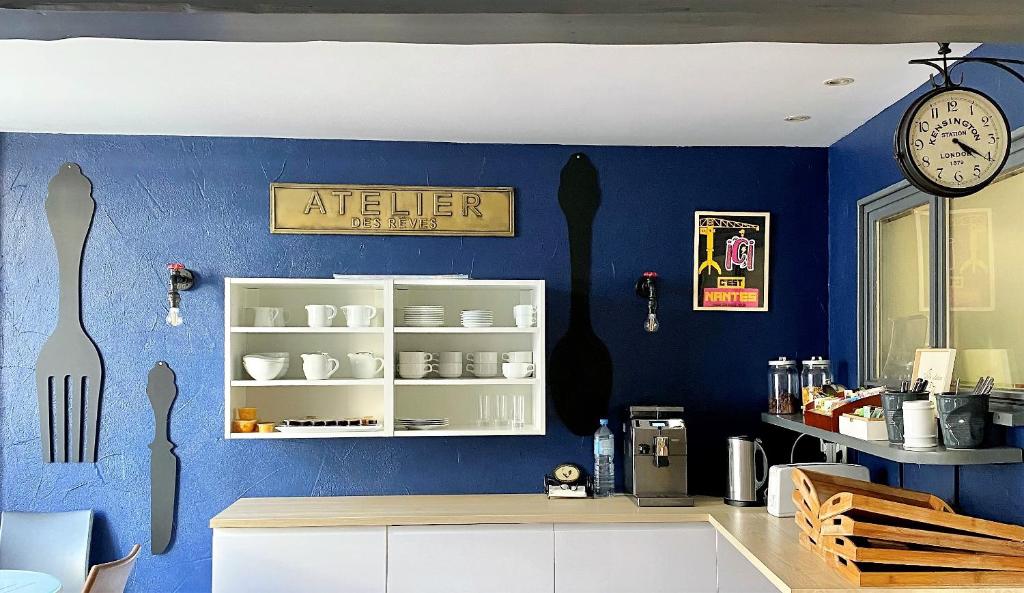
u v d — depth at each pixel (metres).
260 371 4.05
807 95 3.66
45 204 4.27
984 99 2.61
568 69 3.31
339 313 4.36
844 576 2.77
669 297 4.51
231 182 4.36
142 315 4.30
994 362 2.95
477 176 4.47
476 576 3.89
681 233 4.53
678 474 4.14
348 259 4.39
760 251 4.54
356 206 4.39
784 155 4.57
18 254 4.25
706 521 3.97
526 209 4.49
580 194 4.50
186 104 3.79
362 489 4.37
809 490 3.11
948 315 3.26
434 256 4.44
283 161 4.39
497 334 4.50
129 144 4.32
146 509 4.26
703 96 3.68
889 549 2.70
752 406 4.52
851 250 4.25
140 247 4.31
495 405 4.23
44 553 4.06
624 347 4.48
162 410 4.28
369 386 4.41
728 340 4.53
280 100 3.73
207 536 4.28
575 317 4.48
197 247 4.33
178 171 4.34
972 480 3.13
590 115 3.97
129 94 3.63
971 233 3.10
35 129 4.21
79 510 4.22
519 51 3.10
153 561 4.25
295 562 3.83
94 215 4.30
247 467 4.32
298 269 4.38
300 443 4.35
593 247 4.50
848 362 4.28
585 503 4.18
